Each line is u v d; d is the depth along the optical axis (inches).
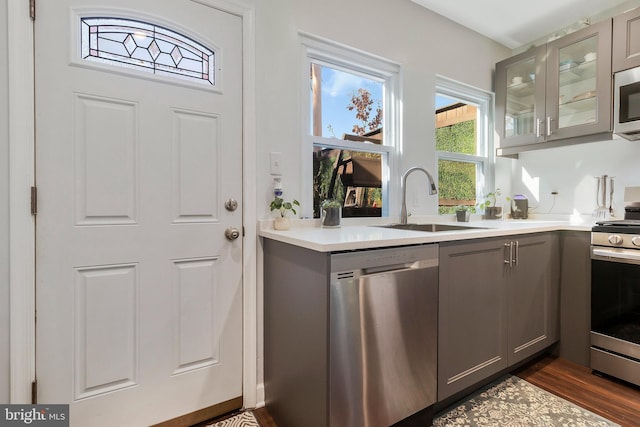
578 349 76.5
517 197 104.3
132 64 51.2
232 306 59.9
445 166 97.9
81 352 47.8
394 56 80.7
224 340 59.2
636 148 82.3
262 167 62.6
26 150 44.0
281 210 63.6
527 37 101.6
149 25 52.5
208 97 57.2
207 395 57.7
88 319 48.2
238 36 59.9
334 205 66.2
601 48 76.8
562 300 79.7
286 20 65.2
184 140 55.2
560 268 80.0
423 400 52.5
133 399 51.5
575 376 71.1
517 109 99.3
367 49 75.9
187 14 55.2
